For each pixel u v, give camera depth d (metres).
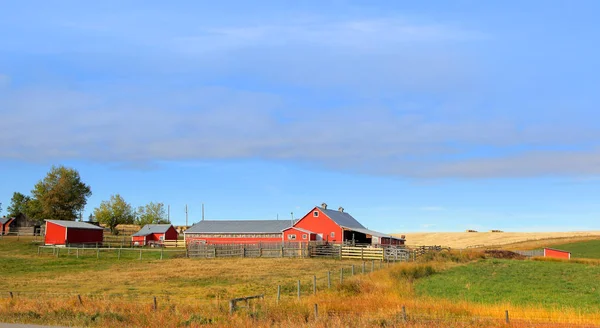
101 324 19.77
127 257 66.25
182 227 146.62
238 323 19.48
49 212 112.88
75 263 57.75
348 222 85.81
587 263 60.19
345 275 42.94
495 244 112.38
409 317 20.72
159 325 19.61
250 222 86.88
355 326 19.02
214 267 52.19
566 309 24.92
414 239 137.12
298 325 18.94
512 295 30.88
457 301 27.27
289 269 49.88
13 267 52.88
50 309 22.83
